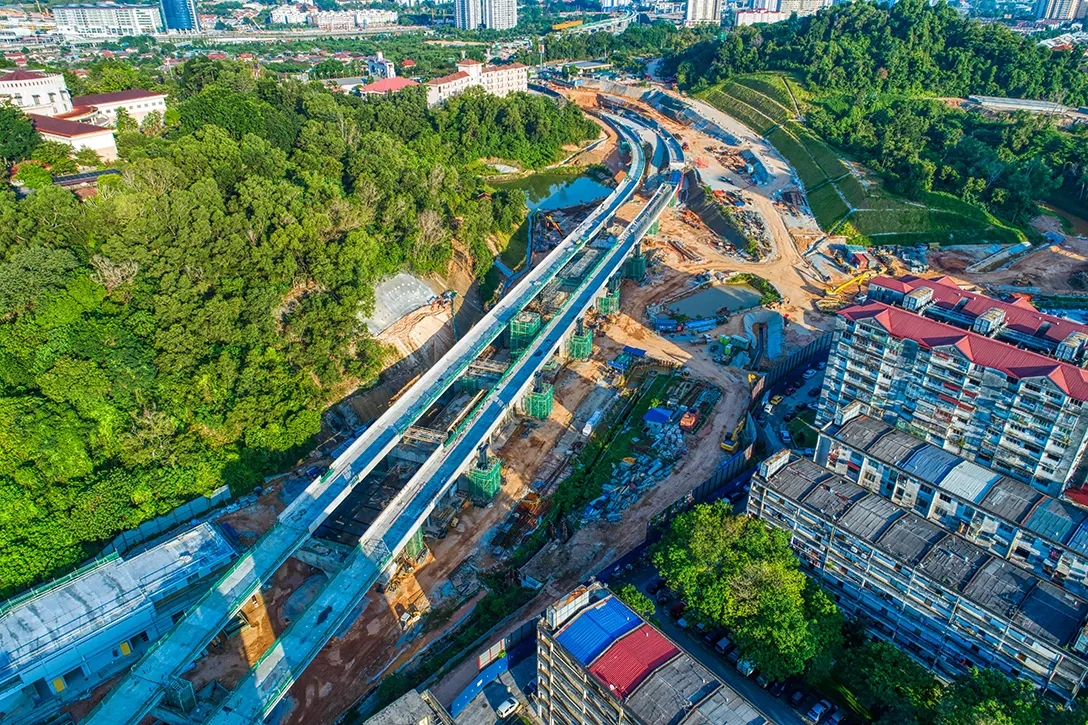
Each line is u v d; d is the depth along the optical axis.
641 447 170.25
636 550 138.00
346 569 123.62
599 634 96.69
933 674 108.00
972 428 147.25
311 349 173.50
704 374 199.62
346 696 113.50
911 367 151.75
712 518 123.12
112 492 134.38
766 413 181.38
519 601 128.75
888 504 123.25
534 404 179.00
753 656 109.56
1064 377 132.00
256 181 195.12
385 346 192.62
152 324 156.25
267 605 128.50
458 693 111.56
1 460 128.75
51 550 126.12
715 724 84.88
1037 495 123.00
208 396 154.00
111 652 115.69
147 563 124.69
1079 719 88.88
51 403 137.38
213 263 172.00
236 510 147.88
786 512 125.94
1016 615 102.38
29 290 145.38
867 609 120.81
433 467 147.62
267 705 101.25
